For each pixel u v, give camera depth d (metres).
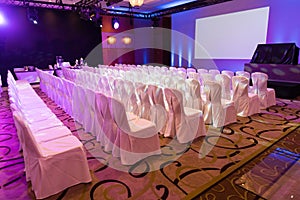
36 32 9.43
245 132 3.62
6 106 5.60
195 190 2.14
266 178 2.31
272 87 6.45
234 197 2.03
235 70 9.04
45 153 2.06
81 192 2.14
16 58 9.13
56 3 9.02
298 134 3.47
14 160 2.79
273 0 7.50
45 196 2.05
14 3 8.62
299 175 2.35
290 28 7.26
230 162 2.66
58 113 4.88
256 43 8.16
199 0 9.07
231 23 8.86
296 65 6.41
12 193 2.14
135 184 2.26
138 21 12.48
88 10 9.20
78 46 10.65
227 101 4.09
